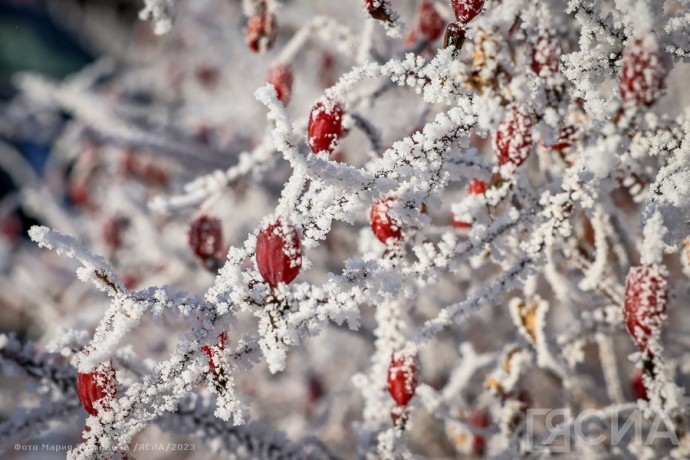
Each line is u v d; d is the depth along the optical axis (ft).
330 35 2.29
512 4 1.88
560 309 3.30
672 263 3.08
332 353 3.72
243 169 2.27
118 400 1.91
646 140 1.92
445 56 1.88
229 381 1.91
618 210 2.25
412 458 2.12
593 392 2.42
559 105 1.90
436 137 1.89
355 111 2.21
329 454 2.27
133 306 1.89
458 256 1.94
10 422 2.11
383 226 1.92
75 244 1.87
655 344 1.88
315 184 1.86
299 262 1.84
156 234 3.51
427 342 2.05
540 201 1.95
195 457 3.23
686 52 1.86
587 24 1.89
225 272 1.89
